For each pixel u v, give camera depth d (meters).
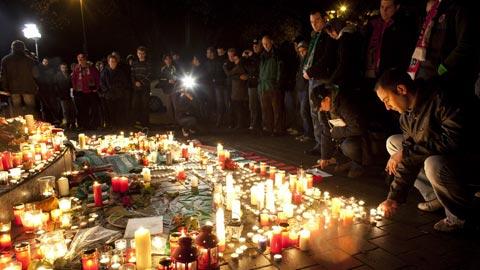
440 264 3.52
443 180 3.90
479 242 3.88
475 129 3.77
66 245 3.91
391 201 4.23
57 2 19.16
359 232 4.17
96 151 8.05
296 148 8.51
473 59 4.73
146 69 11.88
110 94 11.59
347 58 6.05
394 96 3.96
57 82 12.18
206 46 19.25
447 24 4.88
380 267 3.49
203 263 3.29
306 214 4.45
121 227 4.34
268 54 9.74
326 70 6.43
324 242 3.96
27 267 3.46
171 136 8.67
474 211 3.99
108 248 3.72
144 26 19.50
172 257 3.15
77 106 11.99
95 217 4.61
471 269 3.43
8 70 11.21
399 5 5.85
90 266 3.28
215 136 10.23
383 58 5.87
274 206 4.74
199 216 4.62
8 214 4.44
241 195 5.35
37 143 6.37
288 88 10.04
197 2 18.09
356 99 5.88
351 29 6.23
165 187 5.70
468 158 3.86
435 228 4.18
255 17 18.78
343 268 3.48
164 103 15.43
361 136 5.96
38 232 4.11
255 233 4.18
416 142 4.17
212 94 12.41
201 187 5.68
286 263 3.56
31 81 11.52
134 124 11.98
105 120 12.15
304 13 18.66
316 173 6.42
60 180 5.32
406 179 4.16
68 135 10.95
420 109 3.96
